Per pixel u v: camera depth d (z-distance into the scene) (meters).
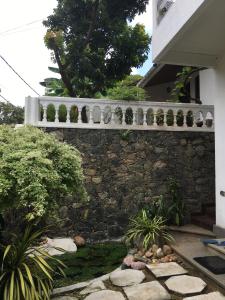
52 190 3.44
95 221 6.41
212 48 5.55
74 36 9.87
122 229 6.52
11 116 16.56
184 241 5.32
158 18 5.64
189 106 7.11
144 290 3.68
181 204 6.48
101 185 6.50
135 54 10.20
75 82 9.93
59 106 6.45
